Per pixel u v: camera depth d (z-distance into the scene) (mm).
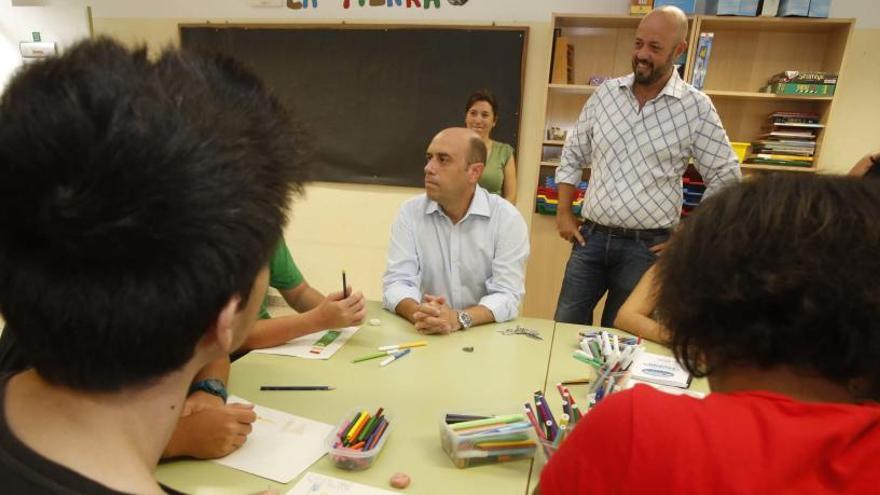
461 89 3289
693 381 1226
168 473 824
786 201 478
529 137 3318
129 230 299
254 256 353
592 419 491
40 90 302
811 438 403
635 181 2309
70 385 348
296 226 3779
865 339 438
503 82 3221
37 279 307
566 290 2561
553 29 2945
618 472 445
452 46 3238
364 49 3363
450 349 1372
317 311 1396
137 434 375
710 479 405
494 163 3133
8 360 543
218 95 357
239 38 3518
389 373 1212
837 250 442
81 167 290
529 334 1504
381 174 3539
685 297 515
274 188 369
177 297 319
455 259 1874
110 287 307
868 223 447
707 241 500
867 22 2807
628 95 2332
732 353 498
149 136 298
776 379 489
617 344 1215
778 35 2902
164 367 353
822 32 2842
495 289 1802
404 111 3402
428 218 1896
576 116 3250
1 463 332
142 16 3617
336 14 3396
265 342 1341
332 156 3568
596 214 2430
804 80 2713
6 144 292
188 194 307
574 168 2568
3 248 307
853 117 2908
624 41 3086
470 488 813
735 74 3000
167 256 310
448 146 1726
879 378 455
